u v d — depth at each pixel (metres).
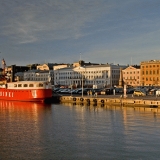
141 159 31.06
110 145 36.22
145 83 191.88
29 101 93.50
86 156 32.16
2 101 96.88
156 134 41.53
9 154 33.03
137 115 59.38
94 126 48.25
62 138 40.00
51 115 61.91
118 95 102.94
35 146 36.03
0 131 44.75
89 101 87.81
